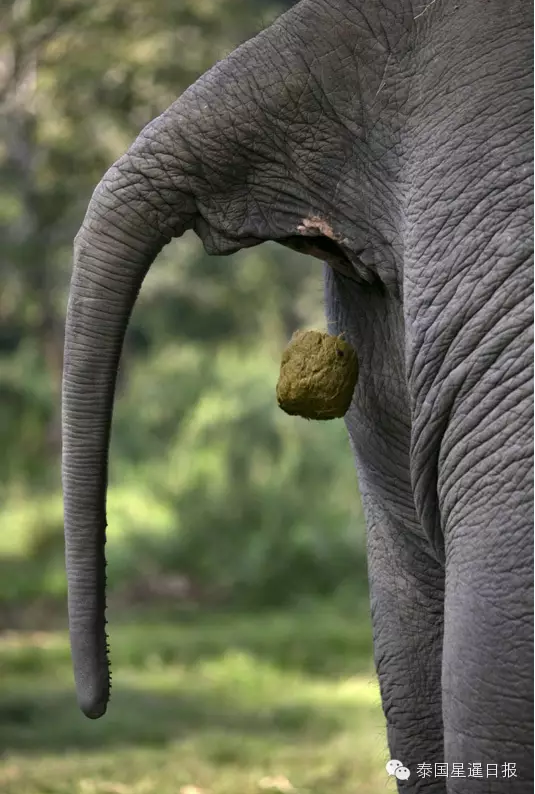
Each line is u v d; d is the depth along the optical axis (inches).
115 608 1475.1
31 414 2223.2
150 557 1610.5
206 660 1070.4
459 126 267.0
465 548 260.8
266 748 665.0
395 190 275.7
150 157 287.6
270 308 2209.6
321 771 582.2
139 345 2615.7
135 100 1230.3
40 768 596.7
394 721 323.3
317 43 280.5
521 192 261.0
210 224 289.6
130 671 1026.7
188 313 2306.8
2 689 885.8
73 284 291.6
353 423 306.8
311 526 1595.7
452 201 265.4
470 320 262.5
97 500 291.6
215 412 1883.6
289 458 1754.4
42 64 1230.3
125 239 289.1
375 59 276.7
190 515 1641.2
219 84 285.3
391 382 295.0
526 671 252.4
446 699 261.0
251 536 1595.7
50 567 1710.1
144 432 2161.7
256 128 283.3
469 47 268.8
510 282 260.1
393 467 304.8
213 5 1219.9
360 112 277.7
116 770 588.1
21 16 1216.2
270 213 287.0
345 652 1120.2
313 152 281.6
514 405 258.4
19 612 1427.2
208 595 1537.9
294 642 1146.0
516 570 254.4
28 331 2241.6
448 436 266.1
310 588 1518.2
